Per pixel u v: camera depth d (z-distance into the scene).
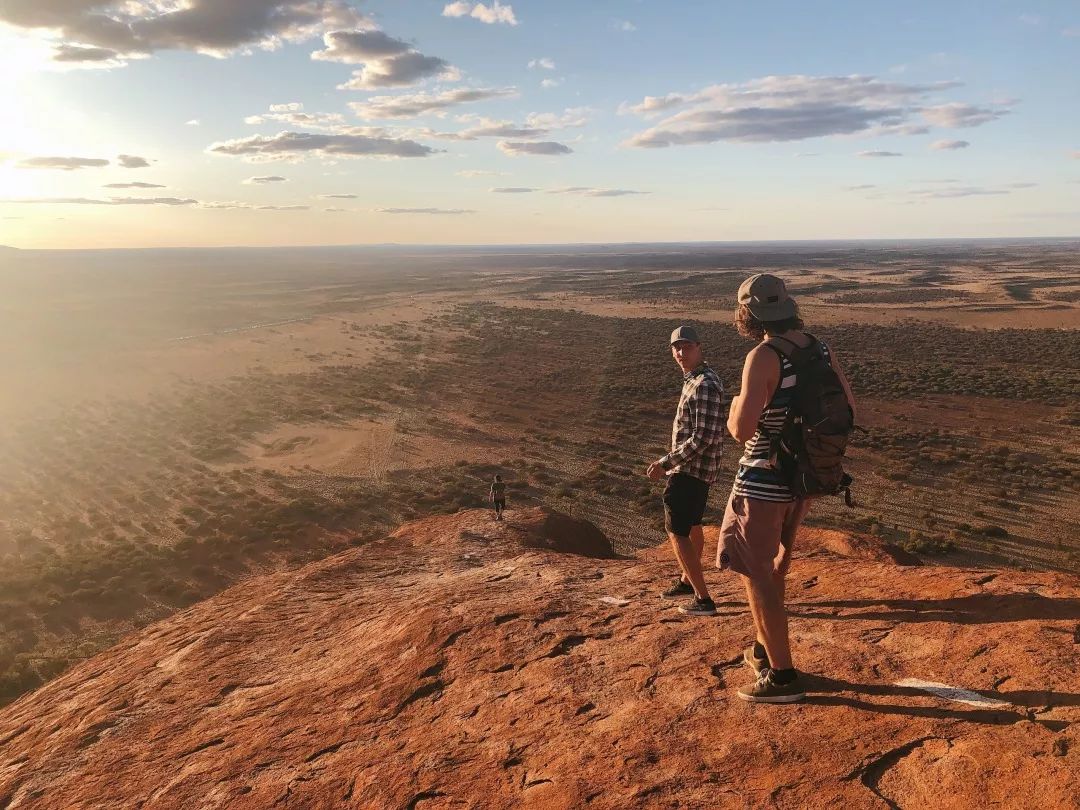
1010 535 32.56
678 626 3.88
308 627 5.42
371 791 2.74
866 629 3.33
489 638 4.11
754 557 2.79
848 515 35.41
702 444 3.80
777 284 2.72
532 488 43.19
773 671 2.76
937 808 1.96
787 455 2.68
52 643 26.36
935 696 2.54
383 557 7.99
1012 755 2.07
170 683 4.62
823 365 2.67
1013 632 2.93
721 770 2.36
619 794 2.34
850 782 2.14
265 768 3.13
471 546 8.34
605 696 3.13
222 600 6.89
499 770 2.69
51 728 4.37
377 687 3.79
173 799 3.05
